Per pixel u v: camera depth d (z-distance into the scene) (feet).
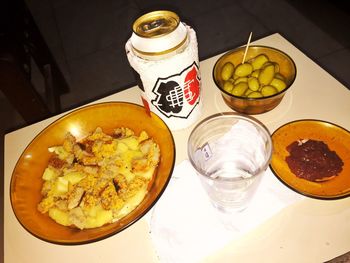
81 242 0.89
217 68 1.28
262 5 3.70
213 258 0.91
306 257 0.88
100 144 1.16
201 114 1.26
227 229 0.94
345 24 3.25
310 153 1.04
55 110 2.70
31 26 3.05
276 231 0.93
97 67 3.52
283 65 1.27
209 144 1.10
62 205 1.04
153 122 1.15
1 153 2.48
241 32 3.45
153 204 0.94
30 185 1.10
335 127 1.08
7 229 1.08
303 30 3.29
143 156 1.12
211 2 3.91
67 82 3.42
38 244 1.03
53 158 1.19
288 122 1.18
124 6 4.25
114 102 1.24
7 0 2.70
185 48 1.01
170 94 1.07
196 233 0.94
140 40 0.98
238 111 1.24
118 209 1.00
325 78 1.32
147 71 1.00
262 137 1.03
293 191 0.99
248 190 0.95
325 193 0.94
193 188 1.03
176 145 1.18
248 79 1.25
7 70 2.31
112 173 1.09
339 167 1.00
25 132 1.40
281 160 1.05
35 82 3.14
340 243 0.89
